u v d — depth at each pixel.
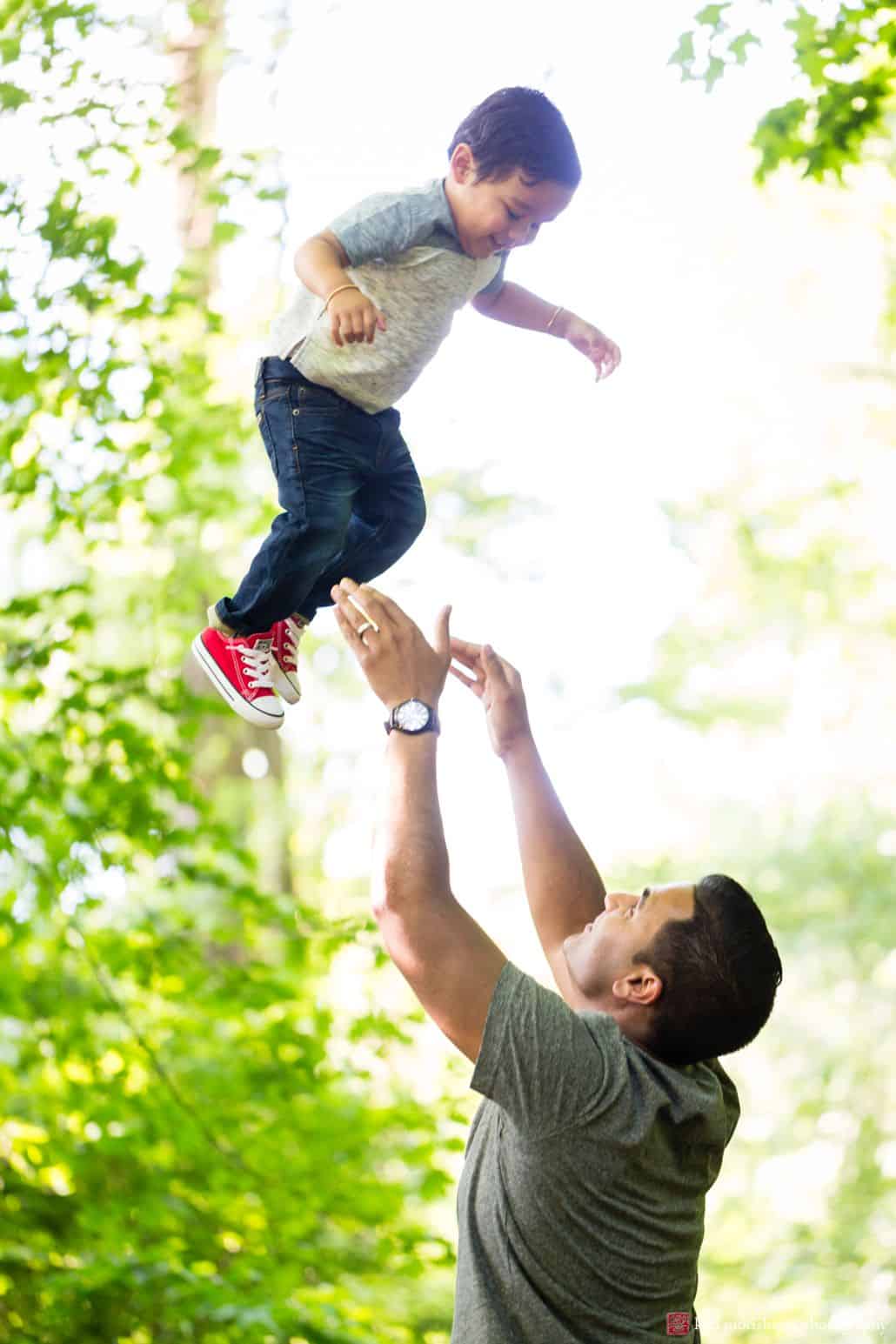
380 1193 7.29
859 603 16.39
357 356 3.23
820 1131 14.98
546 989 2.67
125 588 9.08
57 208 6.60
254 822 13.47
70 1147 7.27
